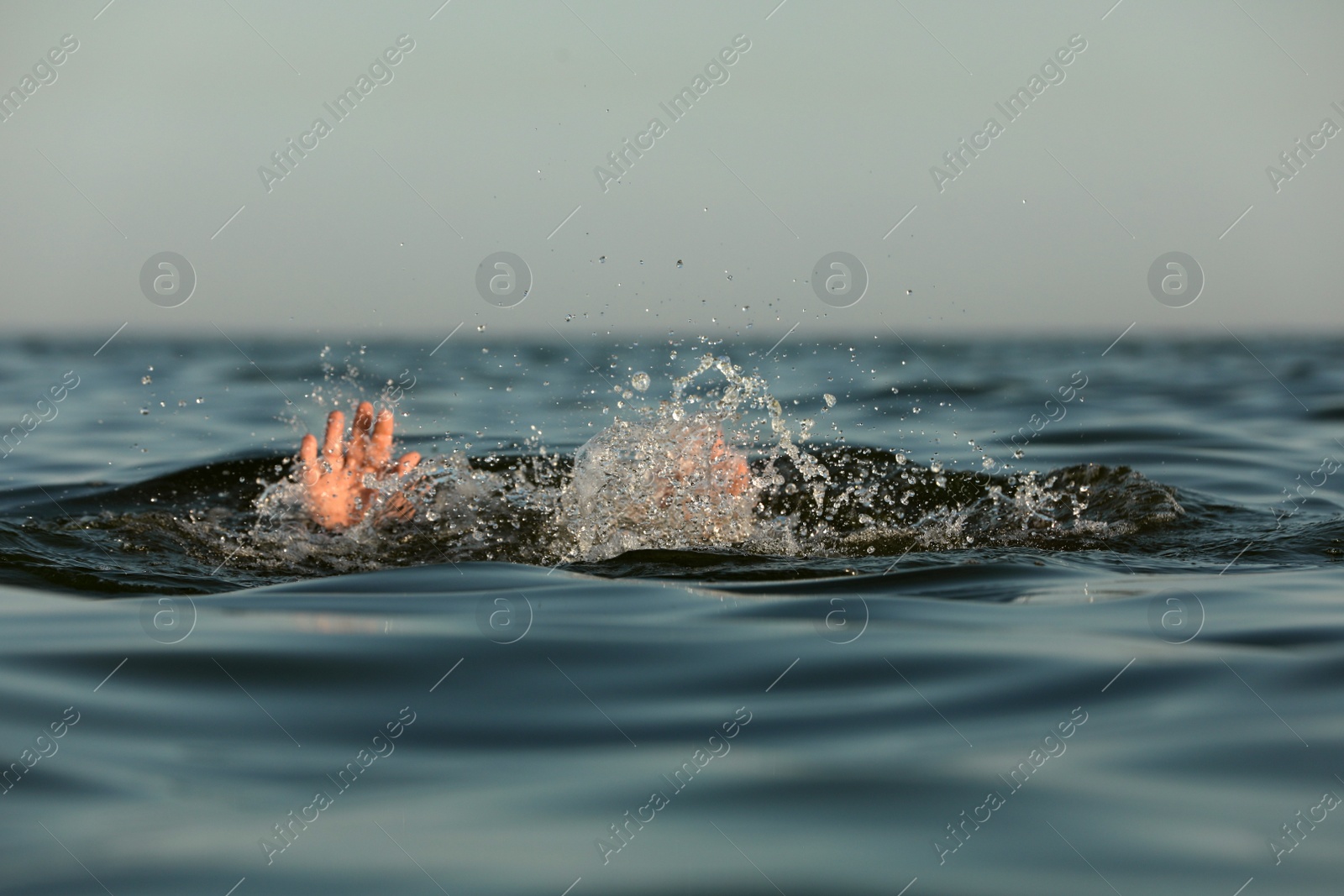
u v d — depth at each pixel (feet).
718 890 5.70
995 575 12.46
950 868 5.90
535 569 13.09
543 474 19.57
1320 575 12.59
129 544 14.39
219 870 5.91
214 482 19.43
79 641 9.93
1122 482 17.57
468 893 5.70
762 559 13.44
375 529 15.37
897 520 15.94
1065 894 5.62
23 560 13.16
